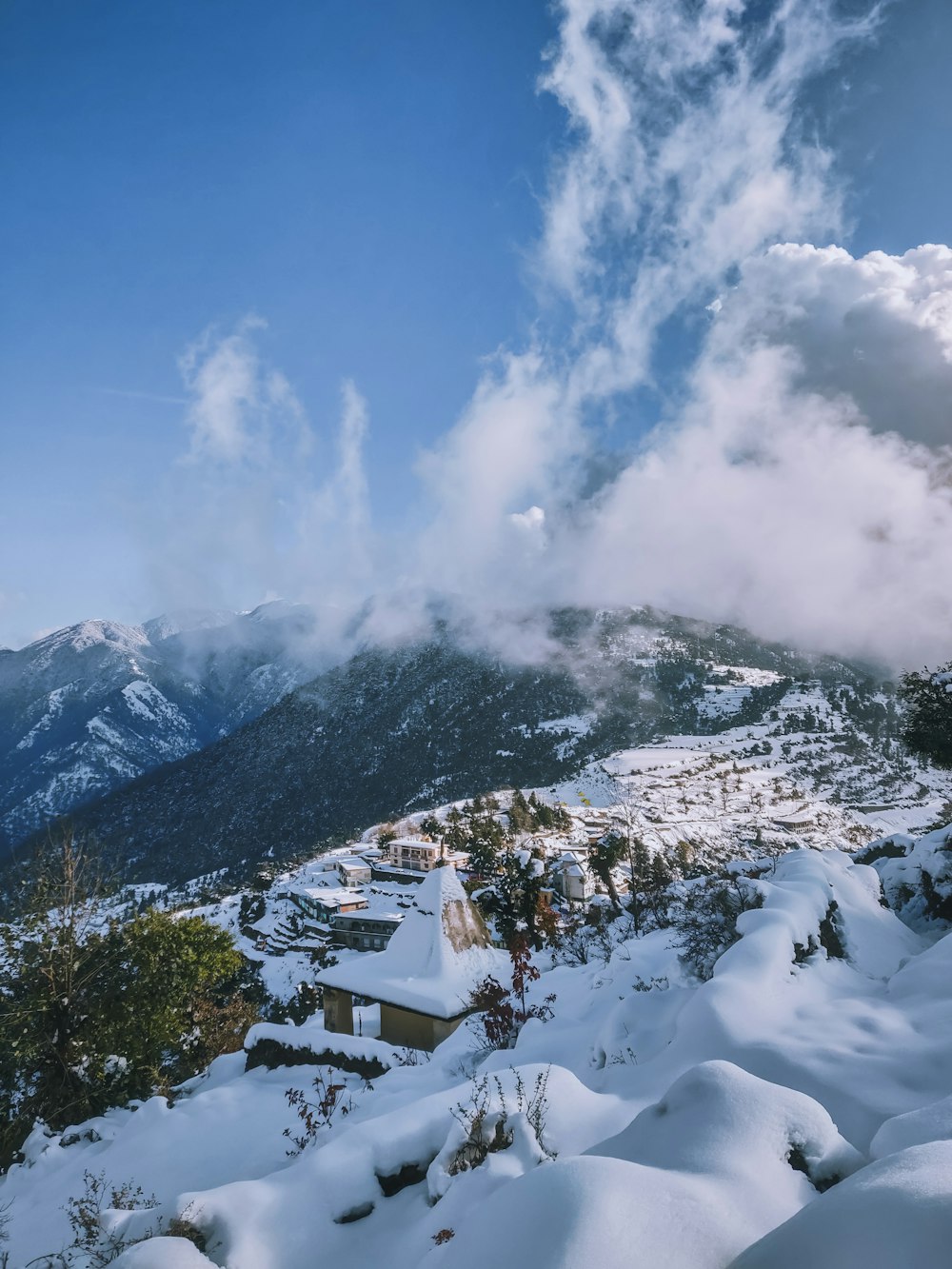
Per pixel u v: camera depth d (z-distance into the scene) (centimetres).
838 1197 273
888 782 17938
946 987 641
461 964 1388
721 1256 289
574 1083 515
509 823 13400
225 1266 413
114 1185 791
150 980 1764
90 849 1788
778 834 12938
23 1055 1508
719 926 854
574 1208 303
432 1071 855
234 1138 848
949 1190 251
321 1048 1107
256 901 11469
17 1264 677
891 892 1279
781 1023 589
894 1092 467
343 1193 462
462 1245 329
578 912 3086
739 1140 359
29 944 1620
